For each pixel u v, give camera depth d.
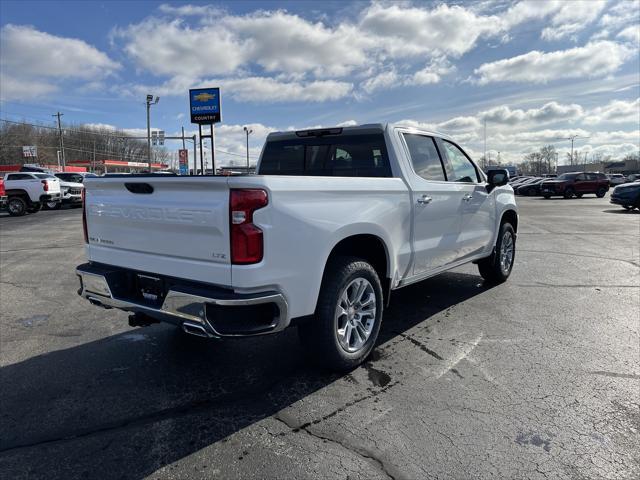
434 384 3.39
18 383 3.48
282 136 4.94
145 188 3.16
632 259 8.25
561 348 4.04
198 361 3.87
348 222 3.33
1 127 80.75
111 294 3.44
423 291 5.98
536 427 2.81
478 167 5.65
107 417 2.98
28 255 9.27
